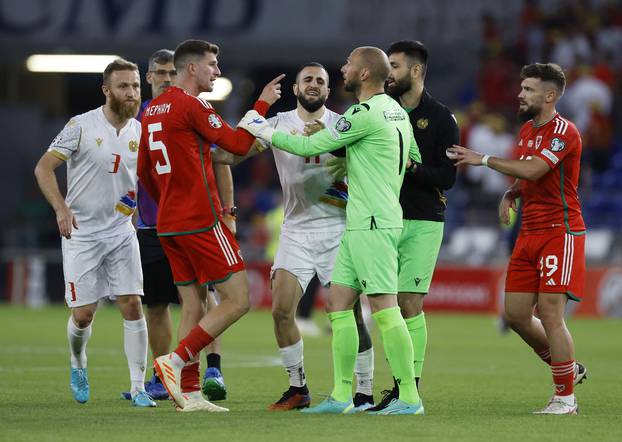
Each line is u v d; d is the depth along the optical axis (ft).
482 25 312.71
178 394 92.48
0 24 306.76
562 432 82.69
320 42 302.86
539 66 96.68
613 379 126.72
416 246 98.89
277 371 132.98
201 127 92.07
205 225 92.99
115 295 101.19
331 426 84.02
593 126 300.40
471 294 265.13
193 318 97.60
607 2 322.96
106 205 100.99
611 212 288.10
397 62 99.19
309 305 197.77
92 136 100.01
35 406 97.91
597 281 254.47
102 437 78.13
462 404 102.01
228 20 303.89
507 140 293.43
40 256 302.25
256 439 77.30
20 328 206.49
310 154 91.71
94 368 134.51
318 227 100.07
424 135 99.60
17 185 349.00
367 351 97.25
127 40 303.07
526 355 160.25
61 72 350.43
